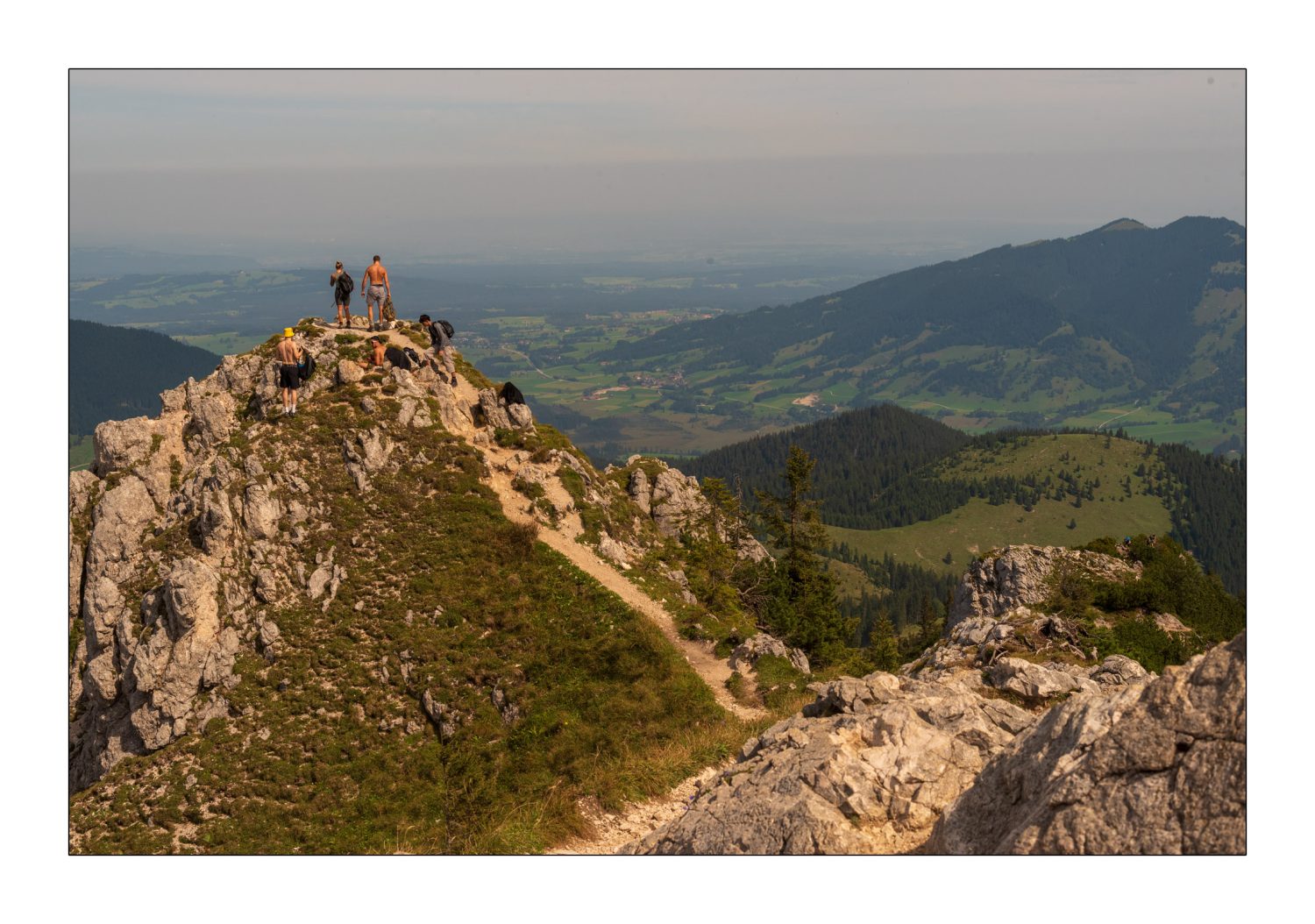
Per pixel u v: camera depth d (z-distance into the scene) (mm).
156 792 45344
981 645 46438
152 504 58312
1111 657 36250
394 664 48781
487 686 47250
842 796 20688
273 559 53812
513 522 56594
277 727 47125
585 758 41250
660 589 55188
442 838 38750
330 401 61469
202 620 50469
